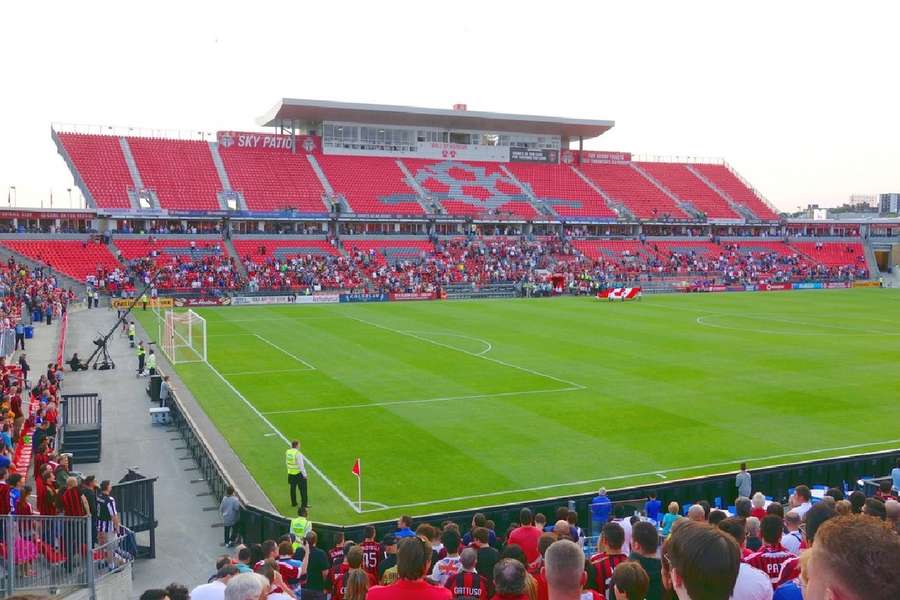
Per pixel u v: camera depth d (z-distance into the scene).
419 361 44.94
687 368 42.75
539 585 9.31
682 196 118.62
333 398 35.72
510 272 94.31
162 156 96.12
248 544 20.00
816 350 49.12
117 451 28.66
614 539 9.05
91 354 48.31
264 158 102.56
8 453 20.61
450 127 113.75
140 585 17.72
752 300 84.06
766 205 121.56
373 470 25.55
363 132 110.25
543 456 26.94
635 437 29.25
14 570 14.40
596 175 119.94
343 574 12.85
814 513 7.46
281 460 26.73
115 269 78.19
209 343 52.34
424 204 102.12
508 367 43.00
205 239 88.69
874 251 119.50
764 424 31.09
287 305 78.12
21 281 66.62
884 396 36.03
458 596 10.05
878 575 3.02
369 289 85.25
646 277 98.44
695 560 3.89
